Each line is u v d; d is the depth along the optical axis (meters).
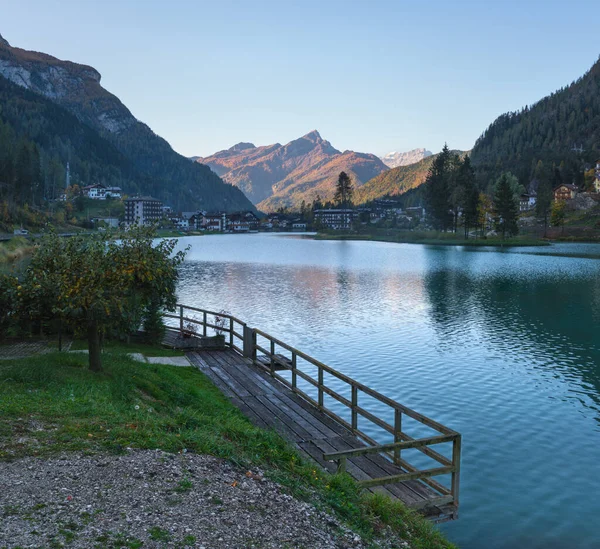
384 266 93.31
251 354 23.70
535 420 21.72
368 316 45.38
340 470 11.76
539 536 13.56
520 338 36.94
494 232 193.25
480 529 13.94
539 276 76.19
